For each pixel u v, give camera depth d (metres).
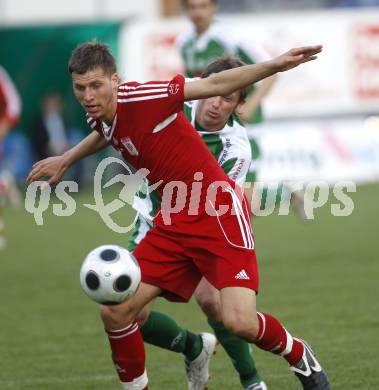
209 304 17.58
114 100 15.96
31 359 21.50
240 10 69.75
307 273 31.02
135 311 16.31
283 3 70.19
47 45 64.56
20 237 42.97
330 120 60.09
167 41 59.28
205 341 18.33
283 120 59.34
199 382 18.48
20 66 65.00
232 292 15.97
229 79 15.55
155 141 16.22
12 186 57.69
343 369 19.53
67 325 24.97
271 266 32.62
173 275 16.67
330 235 39.44
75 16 68.75
